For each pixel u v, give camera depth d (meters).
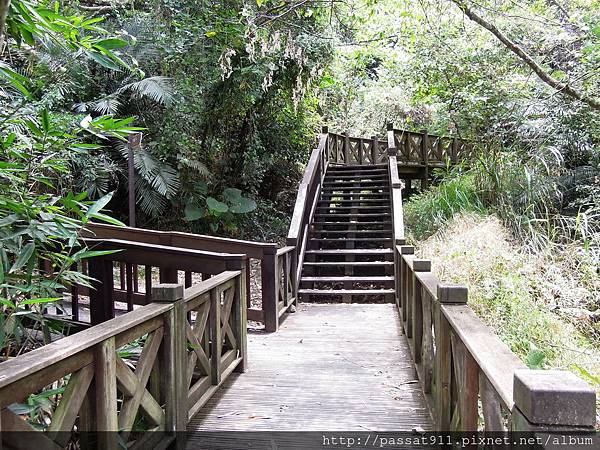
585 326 4.02
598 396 2.72
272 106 8.92
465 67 6.85
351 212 7.23
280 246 8.76
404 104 13.86
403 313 4.20
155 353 1.96
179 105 6.87
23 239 2.34
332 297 5.91
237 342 3.22
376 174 8.36
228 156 8.96
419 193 9.35
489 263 4.72
